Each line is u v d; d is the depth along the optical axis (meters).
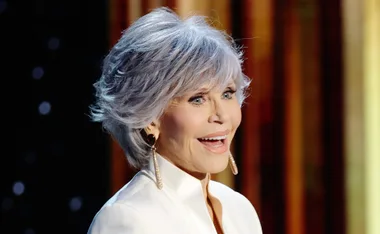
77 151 10.55
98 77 10.37
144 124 3.71
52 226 10.60
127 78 3.70
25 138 10.57
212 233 3.80
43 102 10.41
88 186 10.59
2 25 10.38
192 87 3.61
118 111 3.75
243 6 8.34
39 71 10.45
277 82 8.38
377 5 8.30
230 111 3.76
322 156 8.43
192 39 3.65
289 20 8.34
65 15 10.41
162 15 3.80
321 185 8.47
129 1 8.60
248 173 8.43
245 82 4.12
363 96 8.35
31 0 10.40
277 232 8.47
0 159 10.54
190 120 3.66
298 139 8.43
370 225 8.41
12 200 10.58
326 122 8.43
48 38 10.46
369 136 8.38
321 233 8.47
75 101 10.50
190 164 3.78
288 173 8.41
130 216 3.59
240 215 4.35
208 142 3.73
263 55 8.34
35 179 10.59
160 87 3.62
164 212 3.69
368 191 8.41
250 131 8.42
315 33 8.35
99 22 10.32
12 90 10.48
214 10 7.56
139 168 3.99
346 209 8.45
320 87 8.38
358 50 8.34
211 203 4.10
